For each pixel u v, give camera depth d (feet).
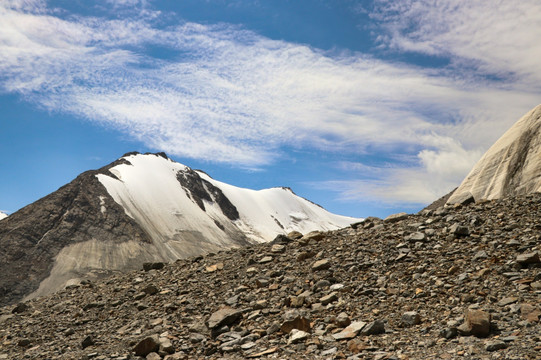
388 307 39.50
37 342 49.39
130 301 57.36
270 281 51.34
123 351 41.50
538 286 36.37
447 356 28.45
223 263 64.13
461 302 37.35
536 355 26.22
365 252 53.36
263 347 36.65
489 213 56.90
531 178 80.28
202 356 37.81
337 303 42.24
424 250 49.90
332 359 31.53
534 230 47.80
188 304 50.85
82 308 58.59
